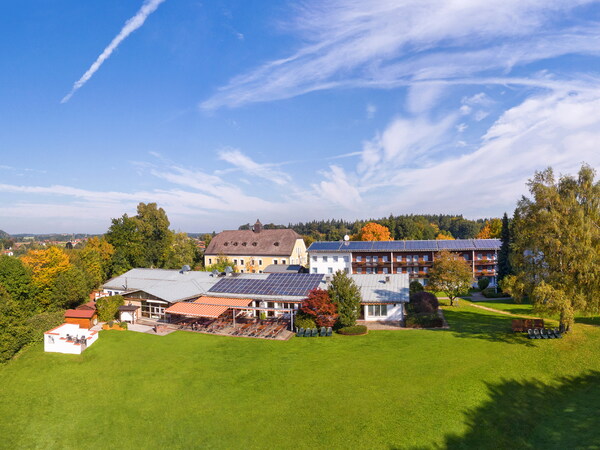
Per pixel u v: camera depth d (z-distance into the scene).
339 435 22.16
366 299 45.88
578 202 35.50
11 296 48.81
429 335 38.28
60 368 34.12
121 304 49.41
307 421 23.67
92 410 27.05
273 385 28.45
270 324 44.53
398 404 24.91
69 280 56.16
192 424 24.34
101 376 32.12
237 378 30.03
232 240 103.69
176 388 29.08
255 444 21.92
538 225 35.34
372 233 103.31
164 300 47.06
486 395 25.81
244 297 47.75
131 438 23.52
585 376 28.16
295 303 46.53
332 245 79.12
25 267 54.56
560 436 21.33
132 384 30.23
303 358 33.34
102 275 74.94
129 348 37.94
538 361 30.47
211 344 38.25
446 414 23.70
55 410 27.45
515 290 36.91
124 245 81.69
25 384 31.62
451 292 54.59
